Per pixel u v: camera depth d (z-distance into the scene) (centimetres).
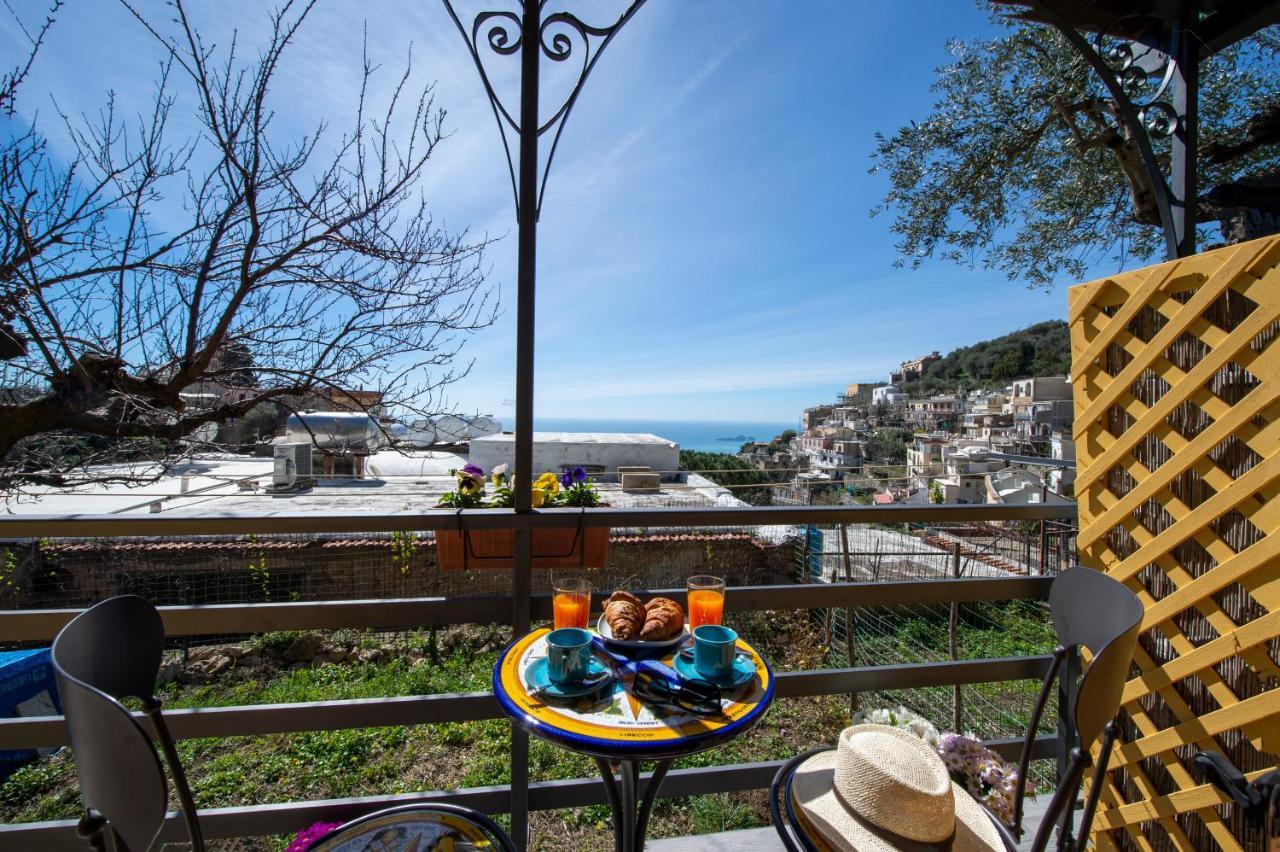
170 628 138
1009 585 168
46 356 239
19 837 134
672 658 118
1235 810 123
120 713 67
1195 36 159
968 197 451
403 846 104
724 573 799
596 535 186
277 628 142
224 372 301
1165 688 138
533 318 148
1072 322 163
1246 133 303
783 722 425
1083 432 160
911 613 679
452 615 149
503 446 1192
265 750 349
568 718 96
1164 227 163
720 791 155
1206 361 124
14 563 548
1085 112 385
